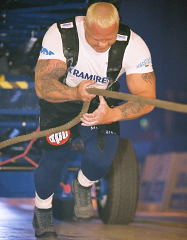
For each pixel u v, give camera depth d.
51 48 5.09
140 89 5.19
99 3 4.78
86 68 5.11
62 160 5.68
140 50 5.16
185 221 9.73
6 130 8.12
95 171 5.43
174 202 14.88
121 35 5.12
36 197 5.91
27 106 7.95
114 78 5.20
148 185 14.24
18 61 8.59
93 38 4.80
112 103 5.35
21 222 8.50
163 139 24.53
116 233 7.11
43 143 5.52
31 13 8.72
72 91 4.84
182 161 13.38
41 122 5.43
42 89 5.04
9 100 7.91
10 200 14.84
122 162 7.66
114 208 7.68
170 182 13.33
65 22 5.12
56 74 5.08
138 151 22.55
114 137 5.44
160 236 6.95
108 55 5.09
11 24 8.69
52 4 8.70
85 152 5.45
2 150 7.99
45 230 5.93
